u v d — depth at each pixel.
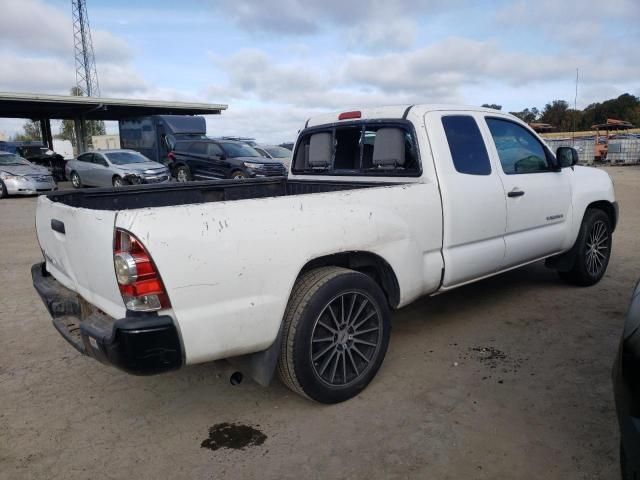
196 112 30.23
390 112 4.09
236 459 2.74
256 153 16.58
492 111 4.43
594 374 3.50
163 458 2.77
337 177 4.63
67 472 2.67
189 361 2.64
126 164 17.39
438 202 3.72
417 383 3.46
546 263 5.37
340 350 3.21
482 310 4.80
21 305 5.35
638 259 6.54
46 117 30.88
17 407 3.33
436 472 2.58
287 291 2.90
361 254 3.35
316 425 3.03
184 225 2.55
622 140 29.31
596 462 2.61
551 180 4.75
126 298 2.50
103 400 3.41
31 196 16.98
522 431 2.89
